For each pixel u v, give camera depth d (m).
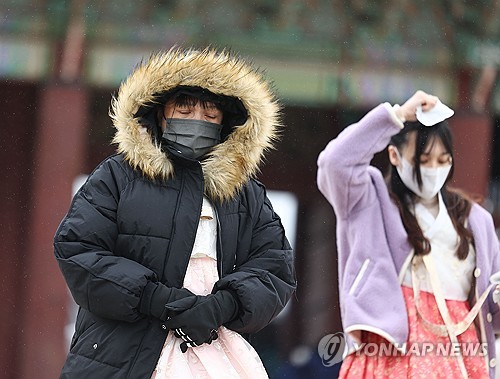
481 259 11.09
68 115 21.16
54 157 21.11
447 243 11.11
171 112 9.24
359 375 10.77
